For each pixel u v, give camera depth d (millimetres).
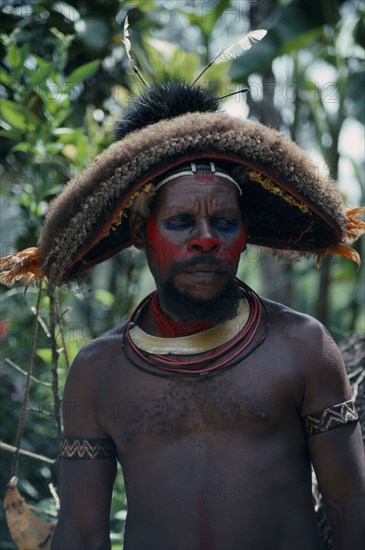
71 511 1842
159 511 1723
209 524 1691
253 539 1686
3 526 3398
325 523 2189
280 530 1707
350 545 1721
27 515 2283
